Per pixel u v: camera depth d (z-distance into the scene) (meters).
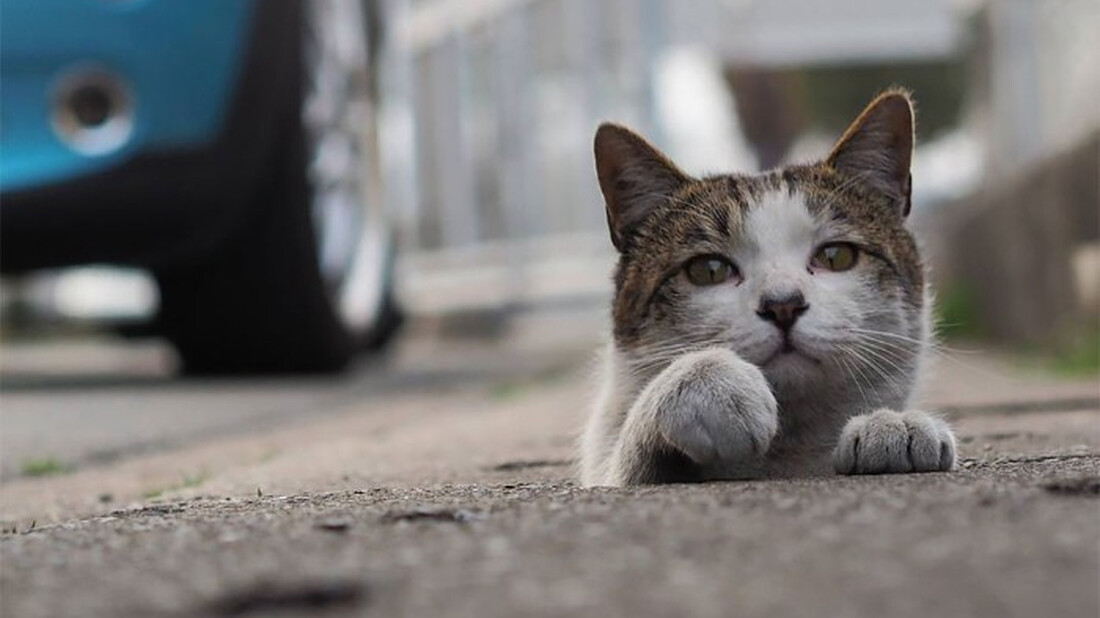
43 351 2.81
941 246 2.99
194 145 1.30
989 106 2.53
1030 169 2.07
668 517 0.43
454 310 2.77
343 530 0.44
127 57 1.26
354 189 1.68
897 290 0.70
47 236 1.28
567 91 2.62
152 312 1.66
